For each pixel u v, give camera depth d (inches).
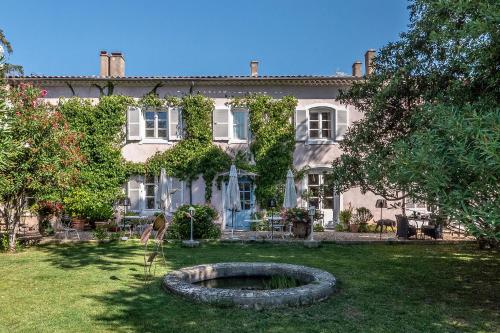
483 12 235.0
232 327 210.1
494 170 198.2
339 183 466.6
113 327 211.5
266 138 726.5
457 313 237.8
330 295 269.6
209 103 728.3
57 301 258.5
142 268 362.0
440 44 358.9
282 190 718.5
